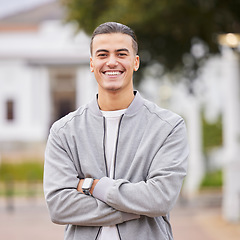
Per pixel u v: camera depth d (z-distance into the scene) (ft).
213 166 60.64
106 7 38.81
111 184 9.46
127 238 9.48
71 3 39.68
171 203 9.41
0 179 72.18
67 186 9.76
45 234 34.01
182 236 31.81
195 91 46.26
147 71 44.04
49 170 10.01
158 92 64.18
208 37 38.60
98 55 9.76
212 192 51.55
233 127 36.96
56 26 108.58
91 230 9.65
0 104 111.04
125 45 9.71
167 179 9.44
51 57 107.96
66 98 115.24
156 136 9.79
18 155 92.02
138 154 9.68
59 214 9.71
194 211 42.60
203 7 35.65
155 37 39.42
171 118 9.95
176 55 41.24
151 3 34.14
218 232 32.83
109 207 9.41
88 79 111.34
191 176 55.83
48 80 112.57
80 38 44.93
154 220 9.69
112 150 9.95
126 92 10.00
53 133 10.19
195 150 57.57
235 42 30.86
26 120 110.83
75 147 10.01
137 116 10.02
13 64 110.93
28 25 111.34
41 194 56.44
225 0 35.53
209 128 67.87
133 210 9.30
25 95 111.14
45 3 111.65
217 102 72.23
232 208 36.58
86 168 9.80
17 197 53.88
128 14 34.47
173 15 35.65
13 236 33.42
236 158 36.60
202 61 43.55
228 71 37.40
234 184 36.60
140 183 9.44
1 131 108.78
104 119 10.05
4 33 110.73
